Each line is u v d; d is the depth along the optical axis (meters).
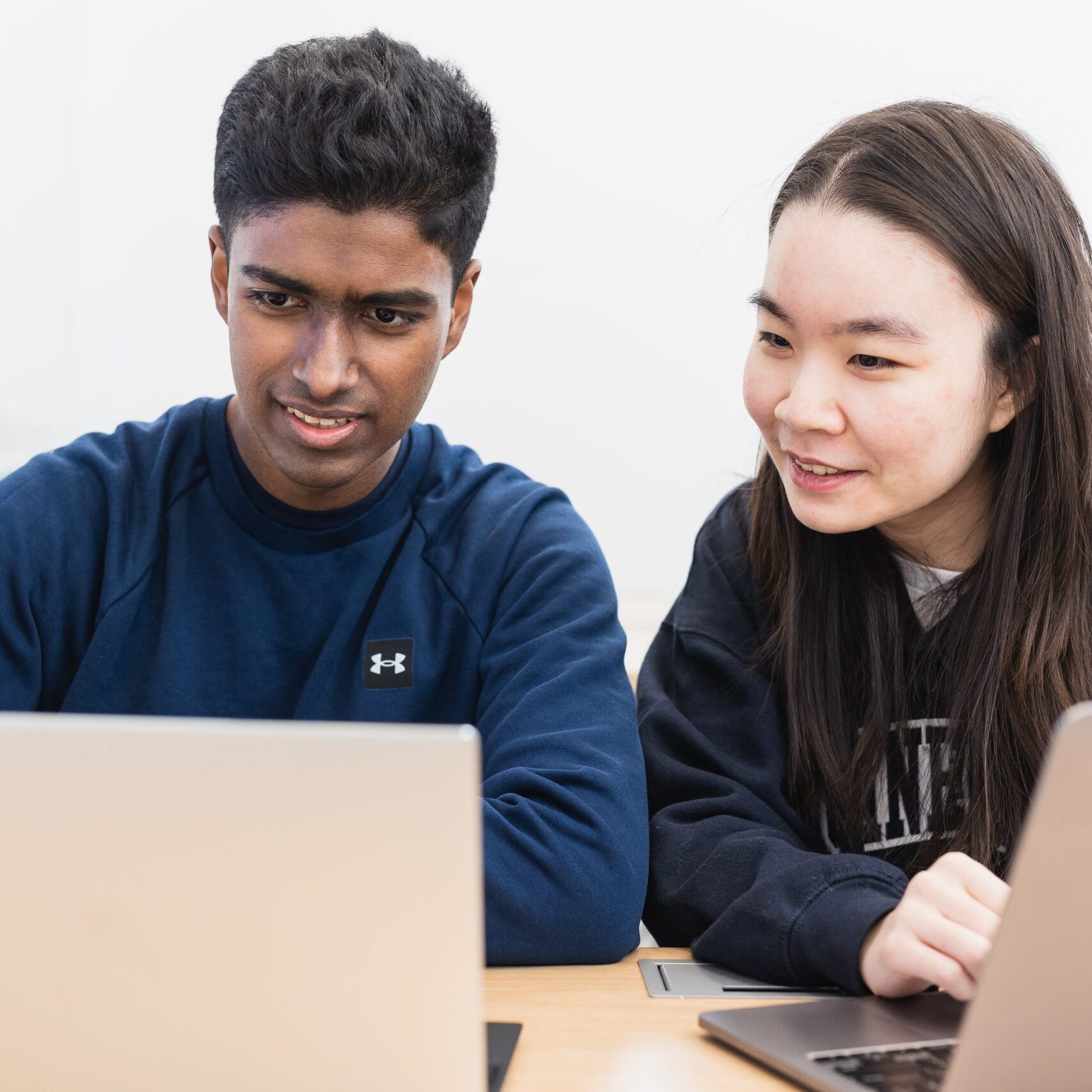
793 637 1.23
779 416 1.12
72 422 2.19
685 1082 0.75
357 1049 0.66
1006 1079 0.67
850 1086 0.71
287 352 1.11
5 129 2.15
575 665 1.14
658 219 2.09
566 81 2.09
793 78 2.06
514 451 2.13
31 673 1.21
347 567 1.26
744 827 1.11
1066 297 1.14
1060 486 1.17
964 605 1.22
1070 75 2.02
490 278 2.11
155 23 2.16
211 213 2.17
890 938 0.86
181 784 0.62
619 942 0.98
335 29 2.13
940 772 1.21
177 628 1.23
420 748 0.61
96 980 0.65
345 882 0.63
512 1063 0.78
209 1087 0.67
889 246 1.07
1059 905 0.64
